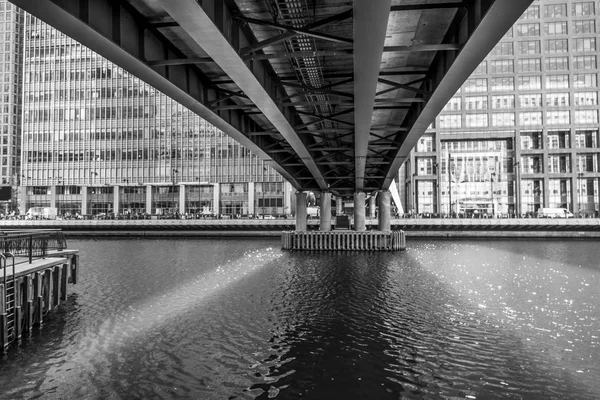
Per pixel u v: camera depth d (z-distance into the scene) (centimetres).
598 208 9512
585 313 2067
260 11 1321
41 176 9881
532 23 9781
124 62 1317
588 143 9594
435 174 10212
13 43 12288
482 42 1155
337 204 8219
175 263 4016
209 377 1303
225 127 2291
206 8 1034
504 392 1208
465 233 7256
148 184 9675
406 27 1375
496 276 3209
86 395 1177
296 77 1905
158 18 1330
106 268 3672
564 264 3956
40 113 9931
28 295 1631
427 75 1762
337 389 1223
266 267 3719
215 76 1853
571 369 1366
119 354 1492
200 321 1927
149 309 2152
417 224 7269
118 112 9800
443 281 2983
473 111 9938
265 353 1513
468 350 1544
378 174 5125
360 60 1235
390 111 2431
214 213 9550
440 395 1188
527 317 1988
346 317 2000
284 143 3369
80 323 1852
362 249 5116
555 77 9706
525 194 9862
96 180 9756
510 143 10006
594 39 9581
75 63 9856
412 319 1959
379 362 1427
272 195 9488
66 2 989
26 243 2433
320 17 1338
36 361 1399
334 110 2444
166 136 9719
